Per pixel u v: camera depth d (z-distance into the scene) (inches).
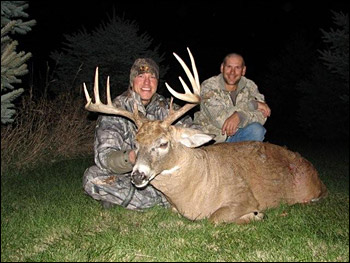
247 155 74.9
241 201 69.3
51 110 125.3
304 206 77.1
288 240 59.7
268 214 72.0
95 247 57.1
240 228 65.8
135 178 61.2
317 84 223.1
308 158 140.2
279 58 281.0
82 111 133.8
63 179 96.1
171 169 65.0
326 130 220.2
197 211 68.1
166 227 65.6
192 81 66.8
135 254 55.4
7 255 55.9
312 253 56.7
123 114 66.9
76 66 180.9
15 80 70.6
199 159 67.6
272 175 75.5
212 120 85.8
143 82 72.7
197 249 56.6
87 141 132.7
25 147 113.3
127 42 186.4
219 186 68.7
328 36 177.3
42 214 69.2
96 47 184.9
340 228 67.1
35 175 101.6
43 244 59.4
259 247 58.0
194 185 67.1
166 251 56.3
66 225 65.2
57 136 124.4
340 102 218.4
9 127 113.7
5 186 91.6
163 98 76.6
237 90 86.6
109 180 71.1
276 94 257.8
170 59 306.3
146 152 62.6
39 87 152.8
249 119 82.9
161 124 64.2
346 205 79.9
